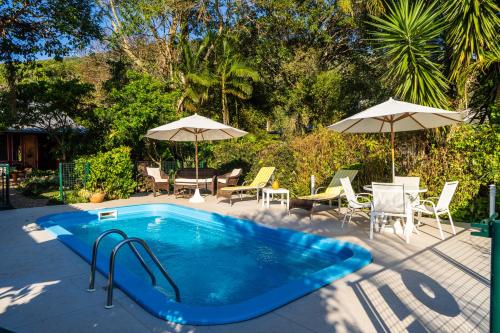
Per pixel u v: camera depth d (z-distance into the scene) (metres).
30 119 14.69
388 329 3.09
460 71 7.64
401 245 5.93
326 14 17.25
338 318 3.31
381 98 14.89
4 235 6.73
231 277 5.27
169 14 18.47
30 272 4.64
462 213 7.88
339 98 17.22
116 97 13.76
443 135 8.32
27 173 17.98
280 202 11.09
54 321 3.25
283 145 11.95
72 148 15.30
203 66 18.81
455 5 7.60
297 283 4.07
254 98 20.44
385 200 6.30
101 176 11.47
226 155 14.00
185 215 9.82
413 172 8.77
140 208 10.29
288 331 3.06
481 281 4.23
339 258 5.98
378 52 11.38
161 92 14.57
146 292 3.78
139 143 14.62
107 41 19.80
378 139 9.54
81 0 13.83
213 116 19.09
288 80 19.06
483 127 7.63
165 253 6.55
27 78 15.59
